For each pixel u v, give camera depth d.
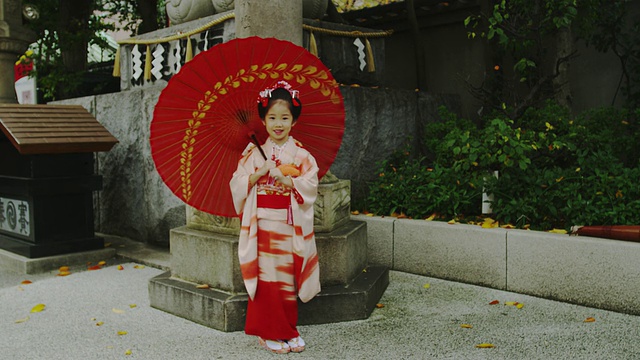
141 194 6.29
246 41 3.08
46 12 10.77
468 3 8.63
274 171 3.24
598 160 5.02
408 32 9.92
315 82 3.43
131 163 6.40
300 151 3.42
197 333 3.61
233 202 3.48
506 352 3.21
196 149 3.45
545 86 7.60
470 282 4.61
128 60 6.99
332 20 7.31
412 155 6.94
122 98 6.45
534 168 5.17
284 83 3.31
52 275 5.17
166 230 5.95
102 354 3.28
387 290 4.47
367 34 6.94
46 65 11.22
